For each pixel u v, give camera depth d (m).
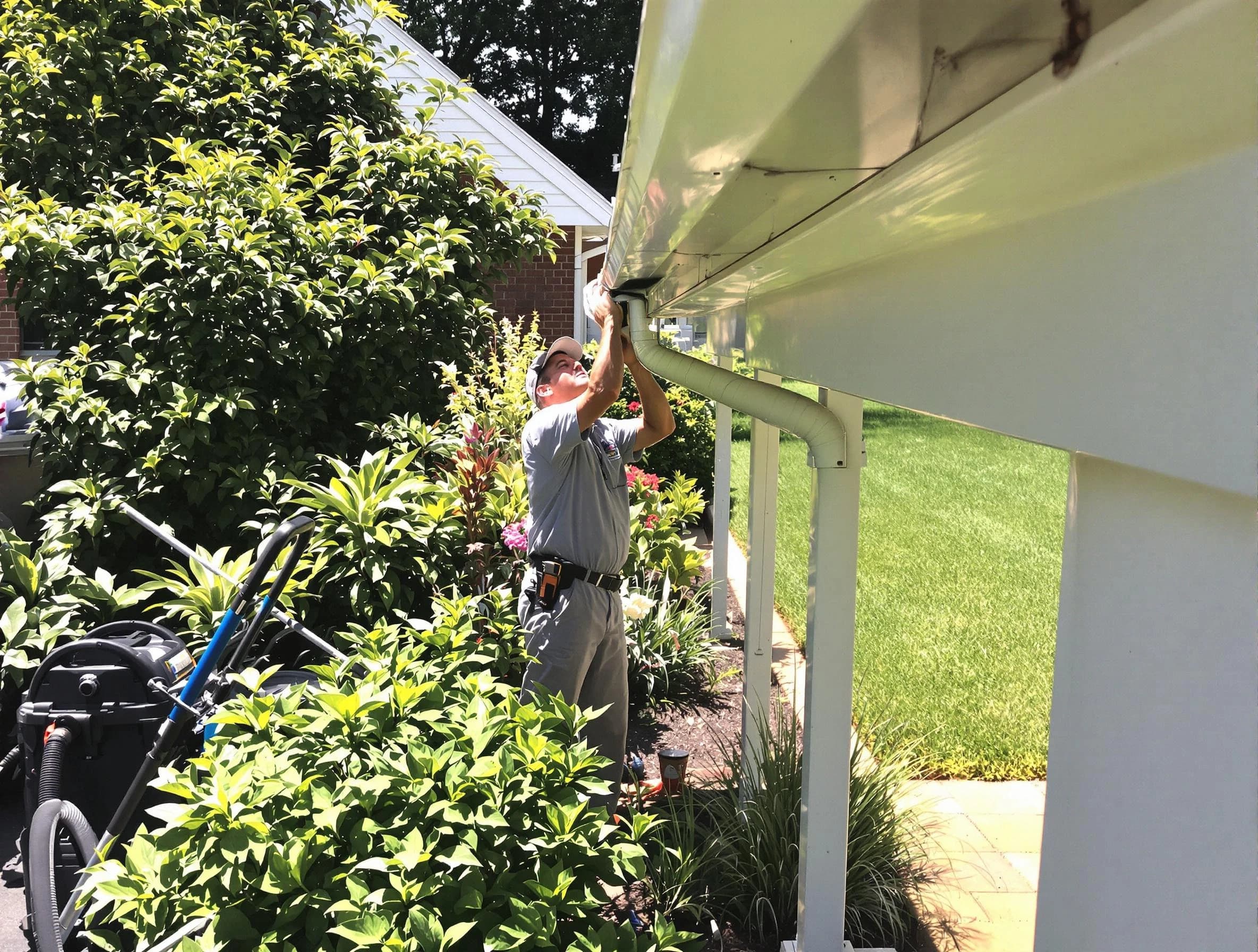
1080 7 0.56
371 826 2.00
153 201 5.11
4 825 3.76
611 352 2.97
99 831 2.74
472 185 6.12
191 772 2.23
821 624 2.47
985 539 9.01
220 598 3.58
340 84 5.93
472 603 3.47
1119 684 0.67
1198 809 0.56
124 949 2.60
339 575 3.91
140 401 4.41
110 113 5.40
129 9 5.52
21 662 3.42
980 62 0.65
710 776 4.12
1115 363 0.65
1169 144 0.57
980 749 4.35
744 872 3.14
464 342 5.77
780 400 2.41
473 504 4.31
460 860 1.90
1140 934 0.63
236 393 4.26
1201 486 0.56
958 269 1.03
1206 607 0.56
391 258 5.05
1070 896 0.74
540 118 36.16
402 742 2.26
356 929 1.76
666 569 5.89
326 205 5.17
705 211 1.28
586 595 3.21
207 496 4.47
